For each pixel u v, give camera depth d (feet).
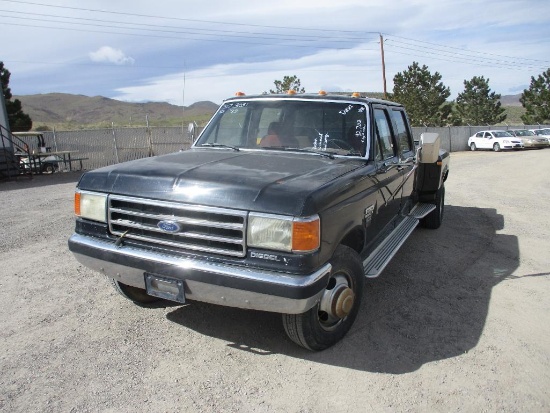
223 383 10.05
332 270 10.50
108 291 15.11
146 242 10.57
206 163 11.60
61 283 15.81
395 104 18.01
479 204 32.17
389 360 11.06
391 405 9.37
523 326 12.96
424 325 12.92
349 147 13.56
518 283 16.31
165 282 10.24
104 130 67.26
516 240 22.08
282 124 14.42
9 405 9.16
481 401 9.53
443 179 23.88
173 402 9.36
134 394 9.61
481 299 14.85
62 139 64.85
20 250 19.85
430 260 18.81
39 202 33.19
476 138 110.11
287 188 9.61
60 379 10.08
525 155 85.71
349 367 10.73
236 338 12.01
